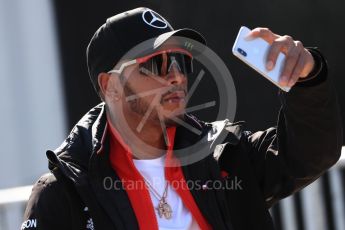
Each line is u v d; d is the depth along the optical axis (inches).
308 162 349.4
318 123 338.3
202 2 880.3
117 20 360.2
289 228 669.3
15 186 821.9
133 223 345.1
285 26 894.4
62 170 342.6
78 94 846.5
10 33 826.2
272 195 373.1
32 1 833.5
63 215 345.4
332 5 903.1
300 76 328.2
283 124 354.3
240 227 358.0
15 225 647.1
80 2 852.6
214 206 355.3
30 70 831.7
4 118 823.1
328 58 899.4
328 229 660.1
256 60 317.4
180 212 357.1
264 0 889.5
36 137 831.1
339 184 655.1
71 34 848.3
